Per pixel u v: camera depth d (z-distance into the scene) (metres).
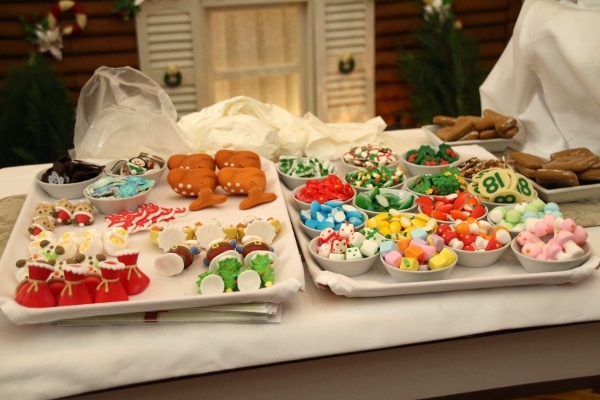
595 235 1.28
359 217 1.25
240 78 3.34
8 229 1.36
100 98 1.70
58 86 2.76
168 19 3.09
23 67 2.82
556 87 1.63
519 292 1.09
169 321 1.01
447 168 1.46
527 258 1.11
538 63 1.63
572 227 1.14
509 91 1.85
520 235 1.16
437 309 1.06
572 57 1.51
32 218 1.32
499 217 1.26
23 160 2.69
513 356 1.16
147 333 1.01
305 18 3.29
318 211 1.29
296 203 1.39
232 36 3.26
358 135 1.78
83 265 1.03
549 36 1.57
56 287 1.01
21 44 3.06
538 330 1.14
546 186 1.44
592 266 1.09
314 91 3.40
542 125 1.73
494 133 1.74
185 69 3.19
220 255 1.11
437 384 1.15
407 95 3.44
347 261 1.10
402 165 1.62
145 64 3.15
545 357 1.17
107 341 0.99
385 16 3.33
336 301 1.08
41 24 3.01
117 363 0.97
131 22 3.12
